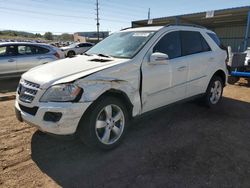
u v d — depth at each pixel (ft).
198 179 9.39
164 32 13.87
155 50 12.98
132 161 10.63
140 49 12.44
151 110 13.14
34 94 10.24
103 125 11.02
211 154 11.29
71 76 10.21
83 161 10.61
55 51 31.50
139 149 11.69
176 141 12.59
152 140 12.67
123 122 11.76
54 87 9.86
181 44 14.84
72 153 11.27
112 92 11.04
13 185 8.94
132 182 9.20
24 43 29.12
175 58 14.15
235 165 10.39
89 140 10.57
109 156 11.03
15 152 11.25
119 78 11.05
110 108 11.11
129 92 11.53
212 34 18.06
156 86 12.91
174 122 15.28
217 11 52.80
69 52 76.43
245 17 62.28
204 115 16.70
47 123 9.84
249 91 24.88
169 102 14.16
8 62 27.45
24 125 14.43
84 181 9.25
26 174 9.62
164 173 9.77
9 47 27.96
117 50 13.33
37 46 30.09
